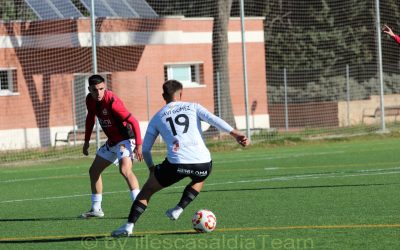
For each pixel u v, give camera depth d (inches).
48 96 2743.6
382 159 1939.0
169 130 840.3
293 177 1571.1
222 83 2947.8
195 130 843.4
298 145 2571.4
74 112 2625.5
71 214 1133.7
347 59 4264.3
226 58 2955.2
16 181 1728.6
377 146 2397.9
